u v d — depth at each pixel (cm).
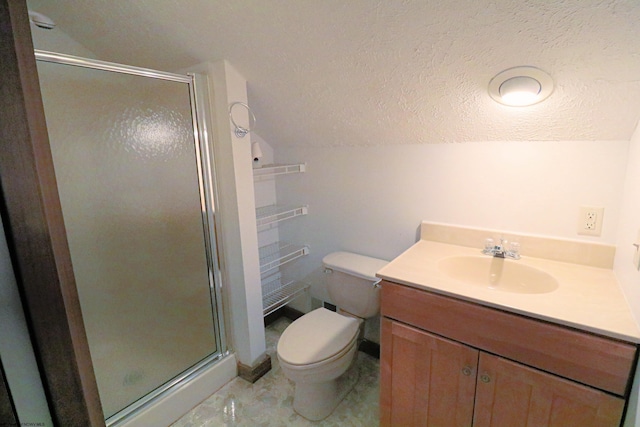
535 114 126
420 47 115
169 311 168
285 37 130
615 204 129
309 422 164
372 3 105
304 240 238
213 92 163
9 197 34
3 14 33
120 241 148
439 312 121
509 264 146
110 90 137
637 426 80
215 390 185
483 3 94
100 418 47
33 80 36
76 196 133
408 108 147
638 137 110
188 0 126
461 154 160
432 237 175
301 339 165
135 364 158
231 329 194
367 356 212
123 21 151
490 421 117
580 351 97
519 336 106
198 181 170
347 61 132
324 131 190
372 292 179
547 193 142
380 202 194
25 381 38
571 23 92
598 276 128
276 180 243
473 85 123
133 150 146
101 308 145
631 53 94
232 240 178
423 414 133
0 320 35
